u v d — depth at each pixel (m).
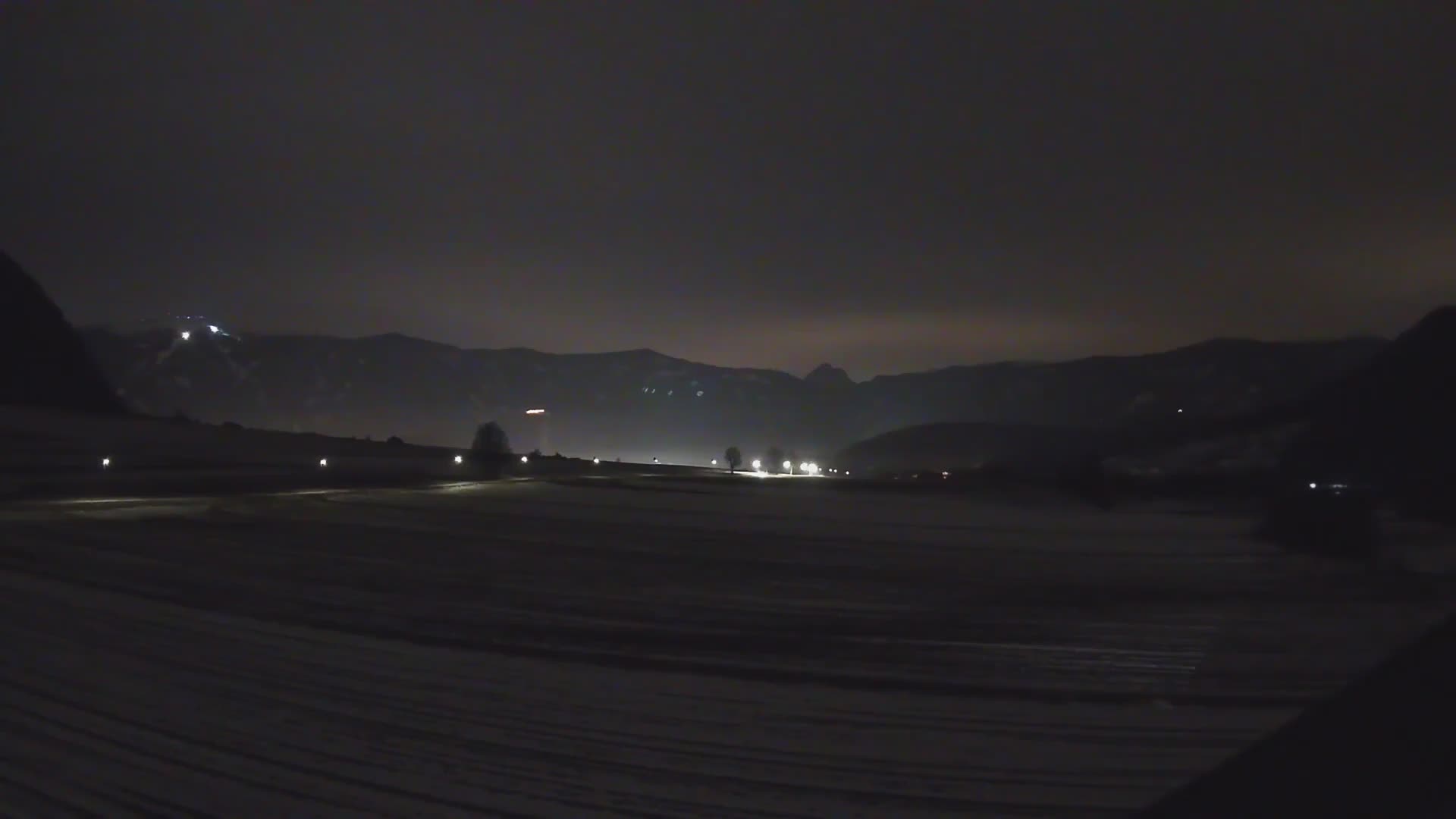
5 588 12.88
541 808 6.18
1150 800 6.25
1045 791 6.42
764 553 16.95
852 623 11.49
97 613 11.57
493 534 19.28
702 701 8.42
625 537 18.97
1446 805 5.76
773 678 9.14
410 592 13.20
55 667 9.23
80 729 7.57
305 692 8.59
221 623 11.15
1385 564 13.91
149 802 6.22
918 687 8.84
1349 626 10.73
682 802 6.27
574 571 15.05
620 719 7.92
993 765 6.89
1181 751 7.10
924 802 6.27
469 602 12.62
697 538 18.92
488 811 6.12
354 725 7.73
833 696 8.55
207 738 7.40
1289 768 6.52
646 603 12.67
